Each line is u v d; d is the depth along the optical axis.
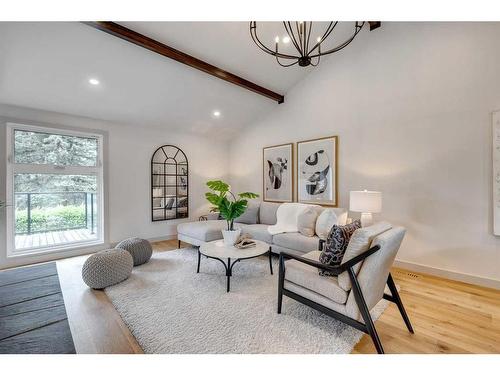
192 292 2.26
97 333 1.66
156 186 4.36
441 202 2.62
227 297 2.16
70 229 3.59
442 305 2.03
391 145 2.99
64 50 2.52
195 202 4.95
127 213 4.00
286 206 3.64
